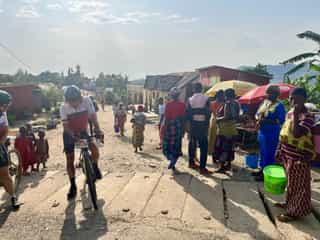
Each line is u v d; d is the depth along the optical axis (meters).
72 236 3.72
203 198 4.84
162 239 3.62
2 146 4.48
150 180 5.80
